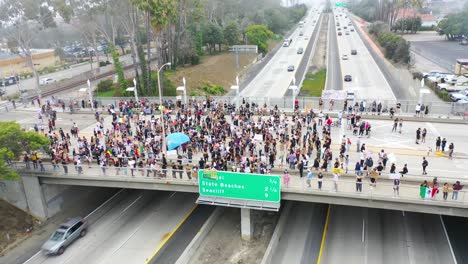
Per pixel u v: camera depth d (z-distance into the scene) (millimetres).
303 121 41938
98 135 42625
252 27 112312
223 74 87000
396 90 69750
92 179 33406
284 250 29906
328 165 31781
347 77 78125
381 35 116688
